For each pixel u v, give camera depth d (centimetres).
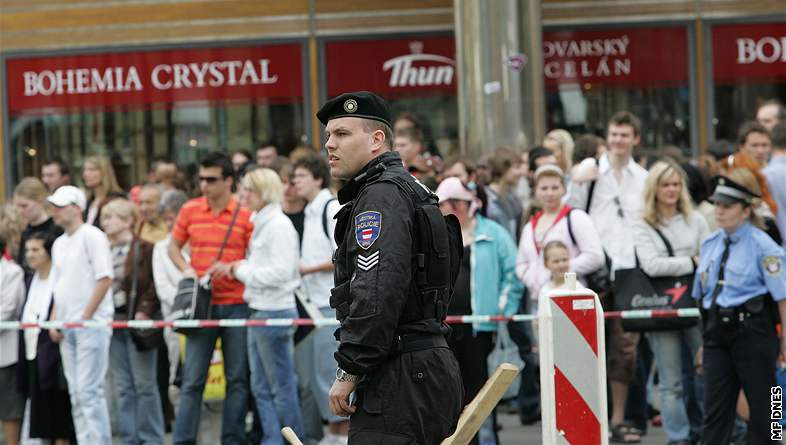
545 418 2258
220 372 3625
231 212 3469
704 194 3825
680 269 3369
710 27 6062
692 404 3584
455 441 2042
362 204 1867
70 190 3456
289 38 6066
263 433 3559
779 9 6059
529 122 5316
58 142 6119
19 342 3622
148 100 6088
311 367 3603
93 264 3444
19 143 6138
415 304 1888
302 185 3566
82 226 3469
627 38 6044
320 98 6066
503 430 3962
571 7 6028
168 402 3928
